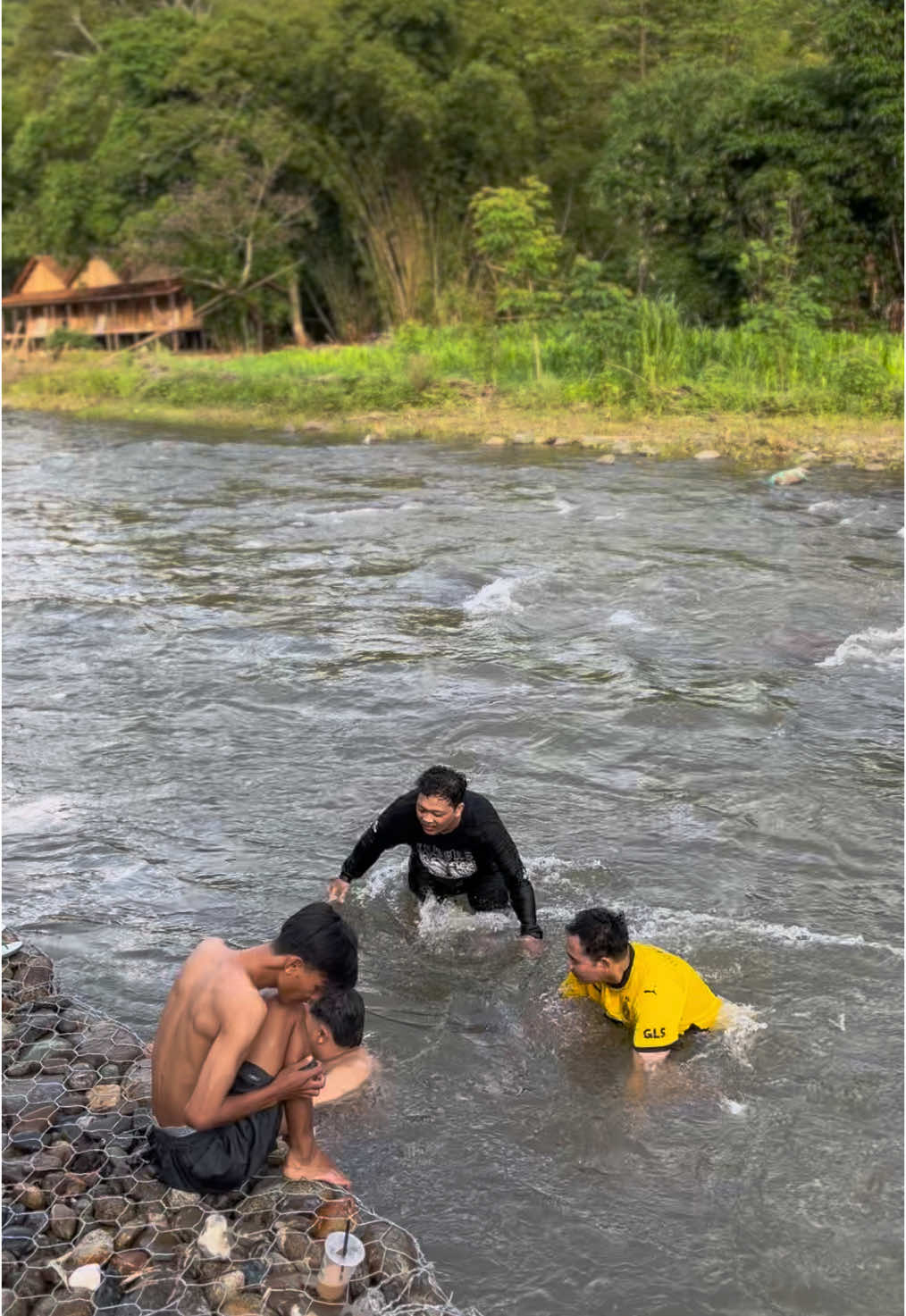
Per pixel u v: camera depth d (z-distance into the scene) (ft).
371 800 23.27
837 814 22.31
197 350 148.77
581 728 26.27
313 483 60.13
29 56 177.58
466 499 53.52
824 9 98.48
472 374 92.89
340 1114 14.51
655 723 26.55
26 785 24.11
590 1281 12.07
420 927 18.80
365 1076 15.14
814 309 85.20
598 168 112.06
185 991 13.15
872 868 20.45
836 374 77.92
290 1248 12.19
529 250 96.68
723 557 40.88
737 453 63.26
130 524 51.19
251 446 76.13
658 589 37.04
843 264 98.37
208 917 19.22
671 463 62.23
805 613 34.55
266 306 140.97
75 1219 12.54
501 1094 14.87
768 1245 12.49
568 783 23.80
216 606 36.88
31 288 165.07
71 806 23.18
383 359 103.81
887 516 47.09
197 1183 12.88
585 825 22.09
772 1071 15.15
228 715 27.61
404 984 17.28
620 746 25.45
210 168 130.41
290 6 131.85
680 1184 13.37
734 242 100.73
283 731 26.63
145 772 24.66
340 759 25.12
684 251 105.81
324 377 98.89
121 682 29.96
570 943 15.55
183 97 140.67
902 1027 16.05
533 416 80.07
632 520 47.57
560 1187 13.34
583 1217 12.91
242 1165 12.86
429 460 66.44
